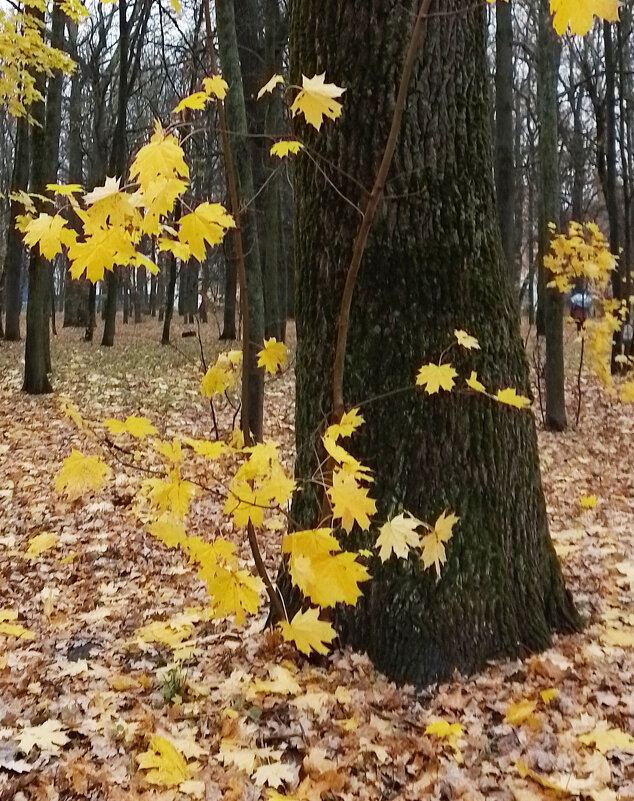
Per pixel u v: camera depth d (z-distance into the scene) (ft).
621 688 9.80
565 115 77.41
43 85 34.91
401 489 10.20
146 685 9.98
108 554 16.49
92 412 32.50
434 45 9.93
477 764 8.29
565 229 63.93
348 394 10.39
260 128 37.09
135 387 39.01
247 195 23.32
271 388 40.42
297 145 8.34
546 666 10.10
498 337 10.59
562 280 29.19
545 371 31.63
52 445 26.30
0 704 9.23
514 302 11.24
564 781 7.93
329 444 7.07
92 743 8.41
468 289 10.30
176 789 7.64
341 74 10.09
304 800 7.53
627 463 25.64
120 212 6.20
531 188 73.15
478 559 10.30
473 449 10.33
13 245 59.88
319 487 10.64
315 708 9.20
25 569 15.51
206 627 12.05
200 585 14.74
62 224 6.48
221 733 8.75
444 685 9.82
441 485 10.21
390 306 10.21
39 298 36.37
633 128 64.39
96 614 13.03
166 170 6.15
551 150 31.04
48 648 11.43
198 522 18.30
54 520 18.70
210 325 81.71
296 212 11.10
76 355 50.75
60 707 9.21
